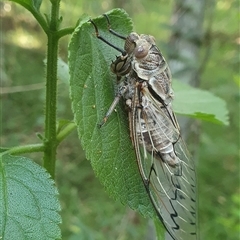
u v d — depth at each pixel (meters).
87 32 0.05
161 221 0.05
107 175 0.05
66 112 0.22
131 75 0.06
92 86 0.05
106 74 0.05
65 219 0.16
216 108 0.08
